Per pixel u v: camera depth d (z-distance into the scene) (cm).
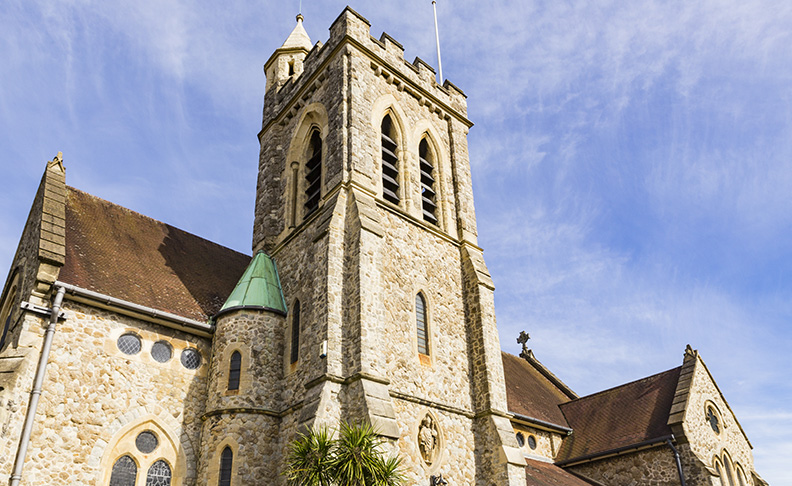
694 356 3105
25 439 1728
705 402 2998
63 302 2002
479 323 2523
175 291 2417
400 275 2372
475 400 2398
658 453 2781
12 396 1747
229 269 2864
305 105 2889
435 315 2431
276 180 2903
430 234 2620
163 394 2109
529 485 2314
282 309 2370
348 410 1955
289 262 2511
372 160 2531
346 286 2188
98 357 2008
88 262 2236
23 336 1870
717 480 2639
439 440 2169
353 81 2616
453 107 3117
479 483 2231
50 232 2061
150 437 2038
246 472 1973
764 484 3059
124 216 2727
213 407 2095
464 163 3008
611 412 3191
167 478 2014
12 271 2309
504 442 2248
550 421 3170
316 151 2855
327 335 2036
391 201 2620
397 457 1842
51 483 1772
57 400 1867
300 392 2088
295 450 1728
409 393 2147
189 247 2839
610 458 2917
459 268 2683
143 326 2159
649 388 3178
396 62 2884
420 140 2880
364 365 1991
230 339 2217
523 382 3475
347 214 2339
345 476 1634
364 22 2816
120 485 1914
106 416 1953
